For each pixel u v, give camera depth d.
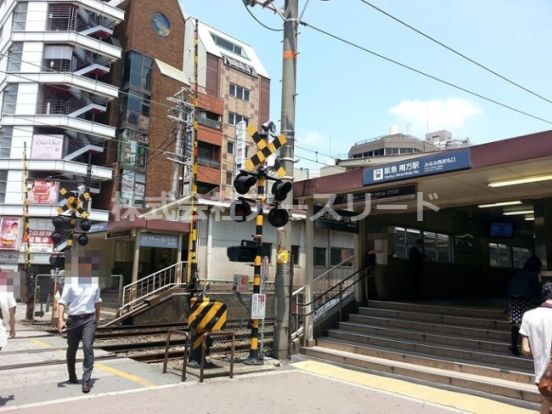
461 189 10.55
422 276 14.09
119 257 23.77
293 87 10.36
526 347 5.18
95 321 7.05
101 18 36.69
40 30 34.06
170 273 18.94
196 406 6.23
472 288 15.73
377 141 67.69
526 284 8.08
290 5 10.51
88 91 34.19
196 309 8.45
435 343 9.47
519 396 6.98
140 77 37.41
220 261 20.28
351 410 6.38
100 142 35.44
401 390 7.62
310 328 10.75
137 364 8.98
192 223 11.50
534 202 11.41
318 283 13.84
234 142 43.38
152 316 16.56
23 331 13.39
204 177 40.44
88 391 6.73
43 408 5.90
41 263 31.05
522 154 7.55
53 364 8.82
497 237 16.05
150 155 36.75
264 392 7.14
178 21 40.94
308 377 8.34
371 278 12.80
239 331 14.41
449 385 7.77
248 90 46.91
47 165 32.12
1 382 7.29
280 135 9.27
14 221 31.53
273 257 21.81
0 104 34.44
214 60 44.91
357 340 10.49
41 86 33.47
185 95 28.41
